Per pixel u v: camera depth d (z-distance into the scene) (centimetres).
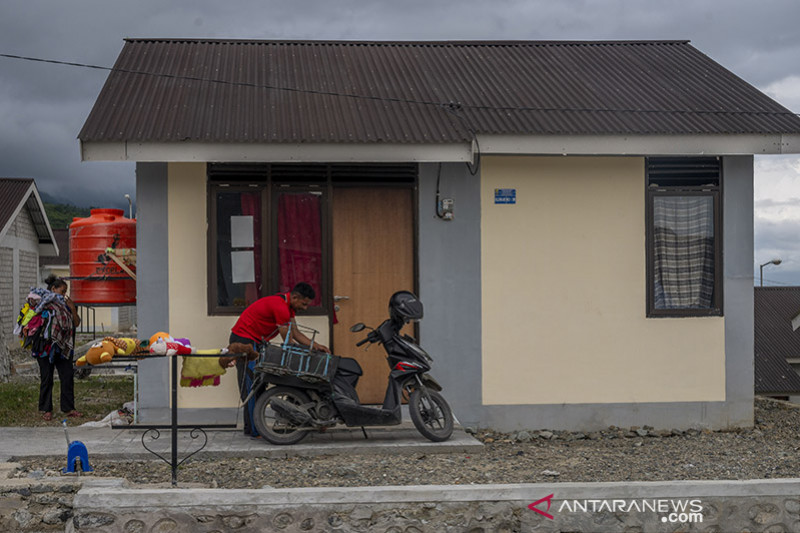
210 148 855
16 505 612
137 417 897
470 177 963
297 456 789
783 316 3191
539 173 976
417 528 589
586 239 982
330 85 1012
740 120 964
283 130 880
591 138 924
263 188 924
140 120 885
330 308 934
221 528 578
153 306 906
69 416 952
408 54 1136
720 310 998
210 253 911
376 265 948
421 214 954
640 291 989
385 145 876
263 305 825
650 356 988
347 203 945
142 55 1054
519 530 596
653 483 609
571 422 975
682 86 1060
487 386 966
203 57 1066
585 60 1136
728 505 606
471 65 1105
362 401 941
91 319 3953
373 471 735
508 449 877
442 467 757
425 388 835
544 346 973
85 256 978
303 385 801
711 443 926
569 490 599
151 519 575
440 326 957
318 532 583
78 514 572
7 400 1077
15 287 2581
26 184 2606
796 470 776
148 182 906
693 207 1003
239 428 875
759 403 1198
